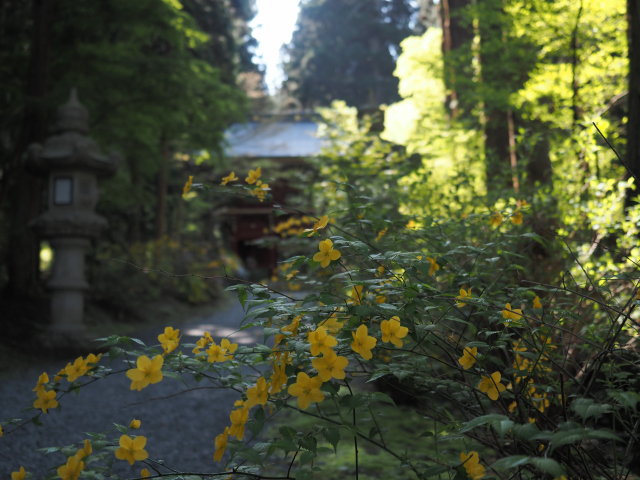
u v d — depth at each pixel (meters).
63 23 9.04
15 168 8.50
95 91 8.59
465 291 1.53
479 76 5.52
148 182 16.06
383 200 3.89
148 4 8.59
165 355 1.46
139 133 9.66
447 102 8.20
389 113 8.07
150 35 10.16
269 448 1.26
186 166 17.44
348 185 2.09
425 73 7.76
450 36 7.89
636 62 3.33
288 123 22.69
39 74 8.27
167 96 8.76
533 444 1.30
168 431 3.61
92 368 1.45
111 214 13.30
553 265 2.86
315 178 6.70
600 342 1.59
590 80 4.86
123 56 8.83
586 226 3.08
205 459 3.04
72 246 6.84
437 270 1.73
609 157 3.82
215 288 15.55
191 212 20.77
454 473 1.36
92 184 6.98
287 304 1.41
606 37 4.65
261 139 20.95
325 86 29.23
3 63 8.93
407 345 1.74
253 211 23.48
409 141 6.26
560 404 1.57
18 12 9.96
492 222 2.20
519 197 3.27
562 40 4.75
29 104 7.69
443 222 2.16
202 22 17.78
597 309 2.04
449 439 1.38
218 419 3.89
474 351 1.40
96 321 9.02
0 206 8.62
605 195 2.92
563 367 1.57
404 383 1.62
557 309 1.68
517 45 5.06
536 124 5.21
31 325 7.44
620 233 2.72
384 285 1.41
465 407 1.55
